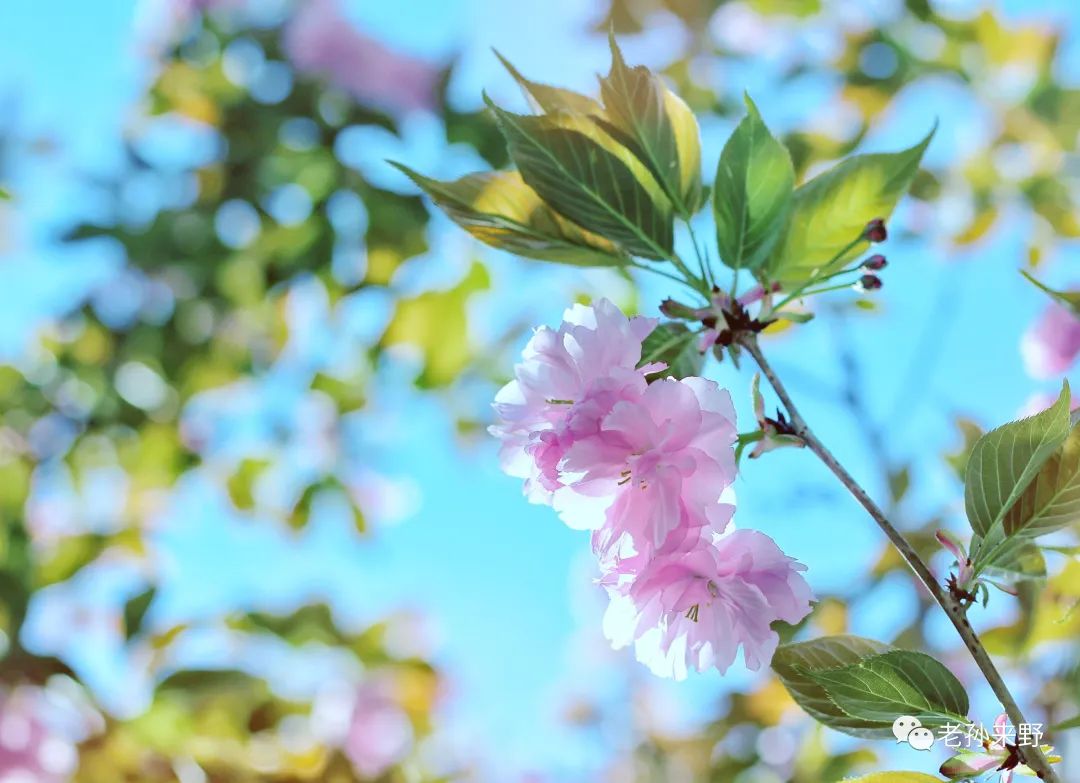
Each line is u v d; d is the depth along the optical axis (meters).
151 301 1.38
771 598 0.53
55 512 1.36
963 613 0.53
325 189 1.31
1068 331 0.88
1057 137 1.28
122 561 1.34
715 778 1.13
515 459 0.55
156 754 1.04
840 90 1.32
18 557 1.24
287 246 1.32
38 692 1.07
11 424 1.37
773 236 0.59
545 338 0.55
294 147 1.32
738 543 0.54
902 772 0.53
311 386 1.40
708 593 0.53
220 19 1.35
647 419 0.52
